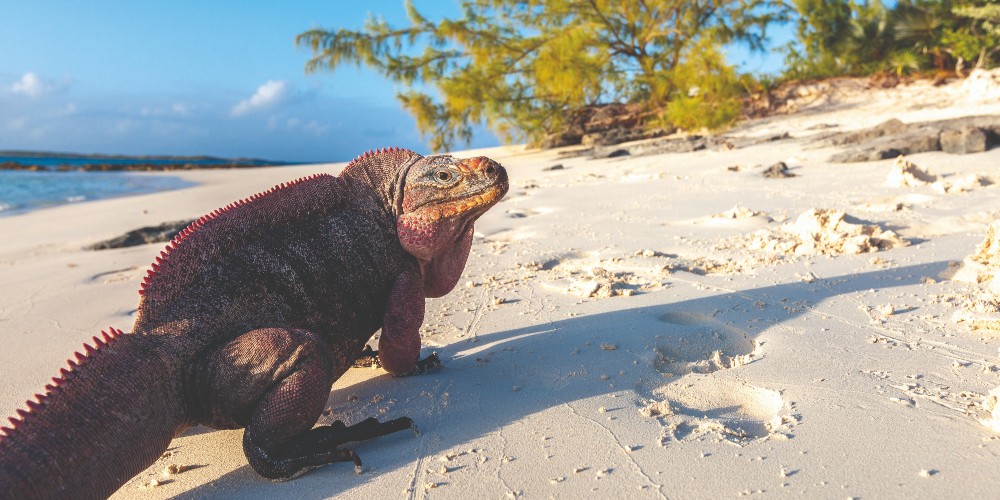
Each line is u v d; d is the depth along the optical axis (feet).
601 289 2.75
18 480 1.36
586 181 7.04
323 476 1.64
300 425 1.65
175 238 1.73
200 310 1.69
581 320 2.49
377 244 1.98
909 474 1.47
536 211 5.11
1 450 1.38
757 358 2.09
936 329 2.19
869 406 1.74
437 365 2.19
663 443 1.65
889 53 14.37
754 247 3.29
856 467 1.50
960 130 6.34
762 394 1.89
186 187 12.91
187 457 1.79
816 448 1.58
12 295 3.51
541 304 2.71
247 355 1.64
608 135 13.92
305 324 1.82
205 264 1.73
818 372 1.95
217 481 1.67
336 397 2.07
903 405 1.73
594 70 13.57
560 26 14.48
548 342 2.31
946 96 12.35
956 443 1.55
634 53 14.69
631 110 15.21
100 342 1.56
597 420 1.78
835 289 2.62
